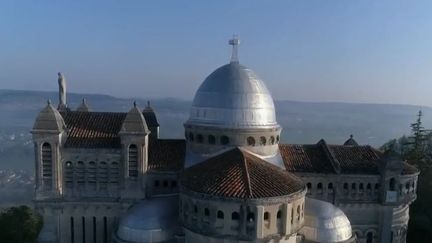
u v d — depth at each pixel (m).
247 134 61.19
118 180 63.81
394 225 68.12
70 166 63.28
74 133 64.81
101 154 63.03
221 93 62.59
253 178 53.28
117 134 65.25
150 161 65.19
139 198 63.56
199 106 64.12
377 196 67.81
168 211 58.00
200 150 63.66
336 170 66.44
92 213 64.19
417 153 110.88
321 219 57.84
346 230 58.59
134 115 62.47
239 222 50.41
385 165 65.88
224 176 53.50
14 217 85.44
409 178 67.50
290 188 53.72
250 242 50.16
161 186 65.06
